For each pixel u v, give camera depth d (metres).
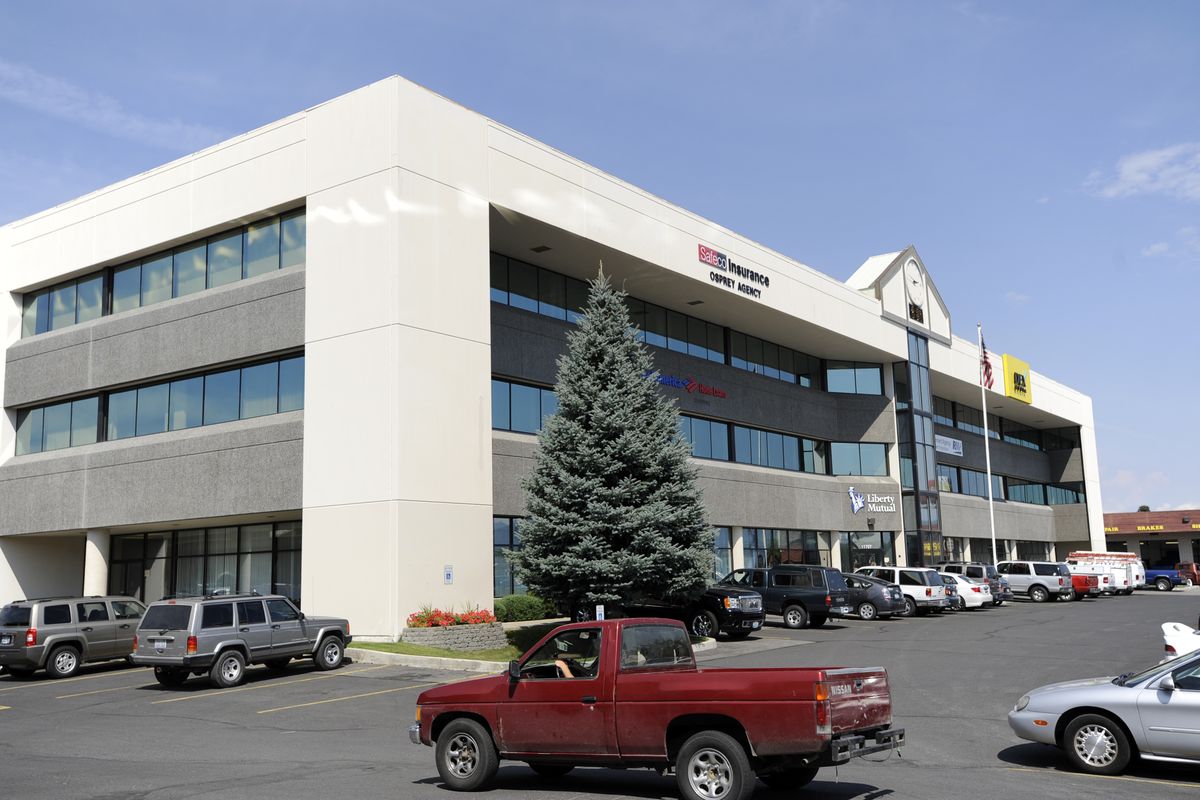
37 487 35.50
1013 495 71.94
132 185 34.12
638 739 9.90
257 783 11.11
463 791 10.70
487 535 28.19
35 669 22.92
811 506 47.25
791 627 32.72
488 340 29.11
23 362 36.91
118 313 34.44
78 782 11.28
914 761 12.28
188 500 30.80
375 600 25.77
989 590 43.25
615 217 34.06
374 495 26.16
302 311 28.91
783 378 48.38
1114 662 22.05
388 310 26.61
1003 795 10.22
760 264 41.34
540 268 35.62
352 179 27.98
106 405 34.75
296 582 30.47
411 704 17.70
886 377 52.34
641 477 26.59
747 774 9.16
